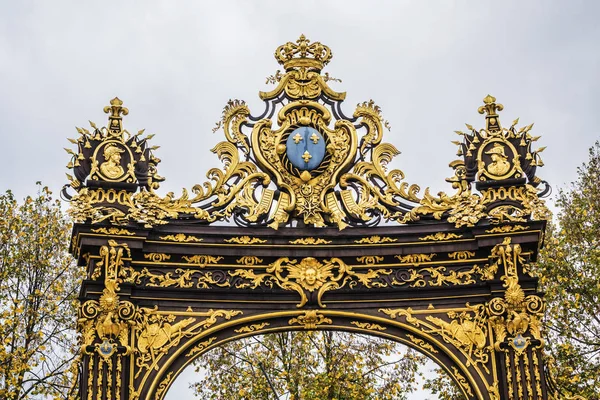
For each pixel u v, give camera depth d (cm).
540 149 1788
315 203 1773
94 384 1655
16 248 2362
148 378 1689
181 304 1741
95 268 1722
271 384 2250
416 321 1739
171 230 1747
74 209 1719
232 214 1769
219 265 1756
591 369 2236
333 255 1759
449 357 1725
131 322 1698
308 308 1745
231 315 1738
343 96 1838
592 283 2294
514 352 1695
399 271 1766
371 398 2497
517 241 1738
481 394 1689
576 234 2400
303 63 1853
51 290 2347
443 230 1753
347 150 1802
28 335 2269
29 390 2198
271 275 1756
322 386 2425
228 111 1819
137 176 1775
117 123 1803
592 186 2459
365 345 2538
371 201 1777
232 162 1795
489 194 1772
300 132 1809
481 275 1752
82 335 1712
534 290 1733
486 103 1828
